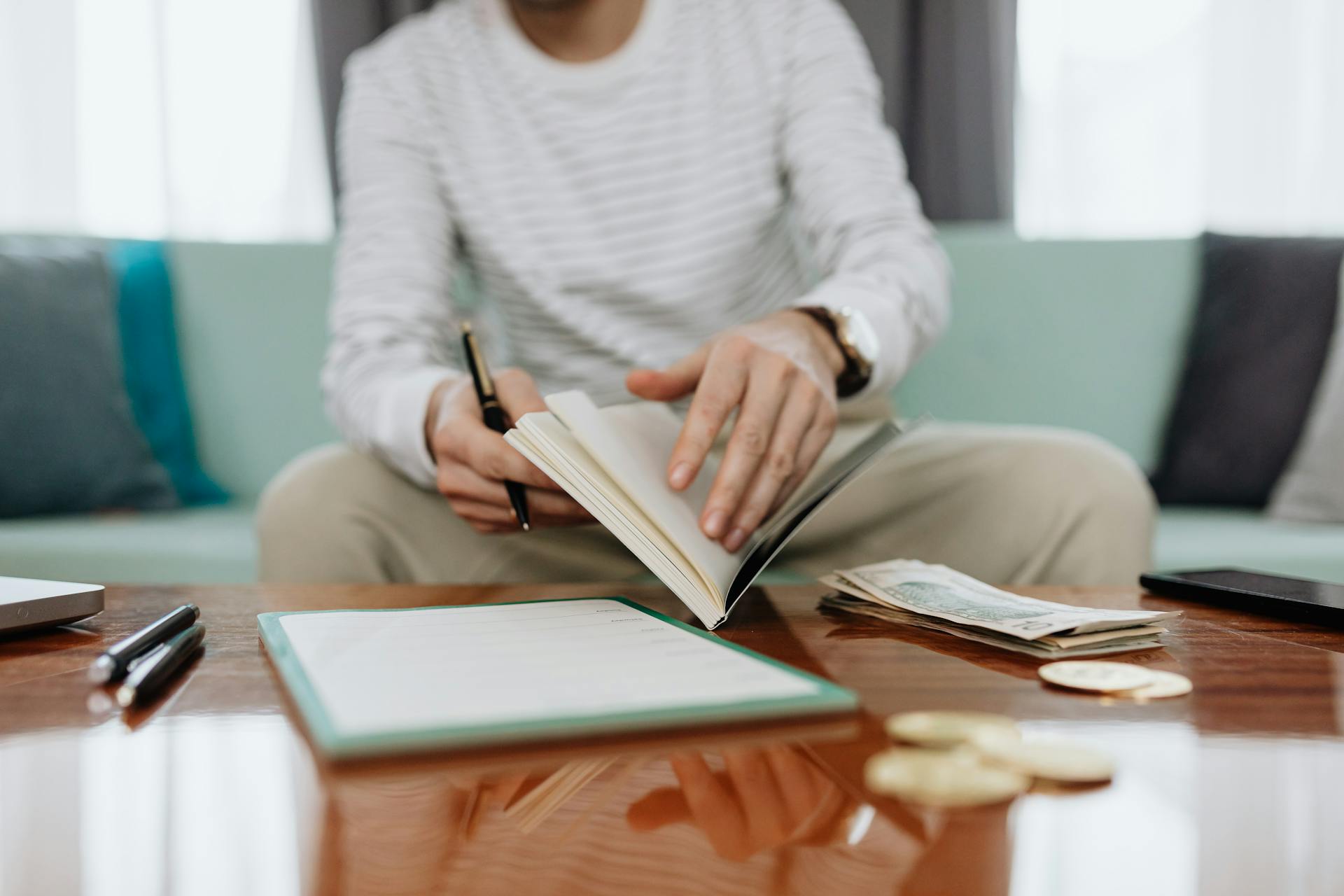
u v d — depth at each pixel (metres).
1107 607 0.67
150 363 1.65
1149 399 1.69
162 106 2.30
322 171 2.36
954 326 1.70
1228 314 1.63
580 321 1.26
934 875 0.26
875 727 0.38
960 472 1.02
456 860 0.27
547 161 1.29
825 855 0.27
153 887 0.25
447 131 1.32
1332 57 2.39
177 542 1.29
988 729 0.36
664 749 0.36
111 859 0.27
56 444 1.47
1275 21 2.38
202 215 2.34
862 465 0.64
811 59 1.28
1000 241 1.75
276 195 2.35
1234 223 2.41
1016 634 0.52
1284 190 2.41
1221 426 1.59
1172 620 0.62
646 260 1.27
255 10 2.32
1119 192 2.40
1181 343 1.70
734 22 1.31
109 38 2.37
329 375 1.09
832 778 0.33
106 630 0.59
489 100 1.32
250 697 0.44
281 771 0.34
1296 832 0.29
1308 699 0.43
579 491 0.57
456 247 1.38
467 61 1.34
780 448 0.67
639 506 0.56
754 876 0.26
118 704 0.43
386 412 0.91
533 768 0.34
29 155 2.36
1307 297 1.60
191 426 1.67
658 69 1.29
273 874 0.26
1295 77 2.38
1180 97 2.39
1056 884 0.25
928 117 2.33
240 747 0.37
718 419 0.64
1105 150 2.39
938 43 2.31
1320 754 0.36
